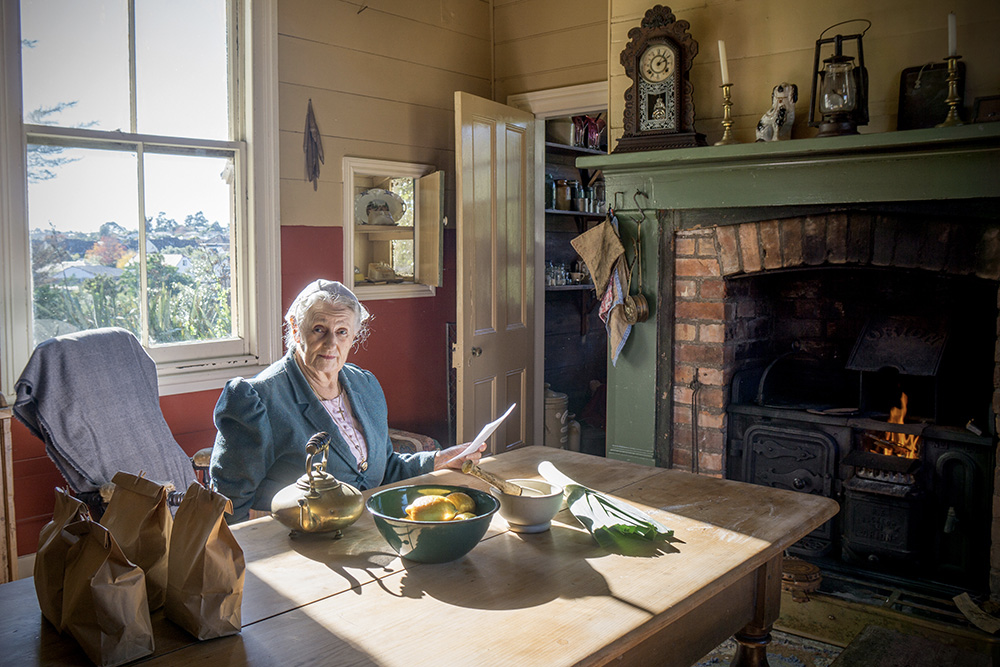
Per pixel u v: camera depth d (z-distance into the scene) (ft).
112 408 8.18
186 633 3.80
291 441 6.63
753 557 4.92
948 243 8.83
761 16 10.23
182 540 3.84
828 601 8.77
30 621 3.95
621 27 11.42
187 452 10.82
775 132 9.76
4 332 9.07
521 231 14.79
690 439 10.96
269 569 4.65
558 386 17.84
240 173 11.17
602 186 18.33
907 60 9.26
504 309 14.30
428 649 3.65
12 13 8.95
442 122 14.38
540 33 14.61
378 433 7.32
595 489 6.40
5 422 8.50
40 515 9.56
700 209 10.57
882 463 9.36
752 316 11.32
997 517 8.56
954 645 7.77
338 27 12.44
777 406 10.50
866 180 9.11
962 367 9.94
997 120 8.62
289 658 3.56
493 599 4.22
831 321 11.44
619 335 11.15
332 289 7.13
